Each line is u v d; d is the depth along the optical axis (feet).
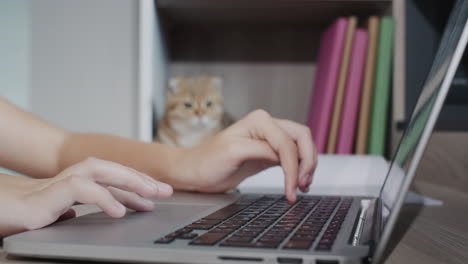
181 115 4.74
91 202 1.20
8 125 2.10
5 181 1.38
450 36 1.23
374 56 3.96
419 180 3.66
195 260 0.92
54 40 4.42
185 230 1.10
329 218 1.35
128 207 1.45
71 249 0.97
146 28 4.02
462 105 3.49
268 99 5.00
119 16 4.33
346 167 2.73
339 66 3.97
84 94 4.39
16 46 6.29
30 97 4.45
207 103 4.81
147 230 1.12
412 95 3.94
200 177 2.08
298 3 4.13
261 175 2.56
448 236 1.35
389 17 4.07
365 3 4.10
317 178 2.57
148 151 2.18
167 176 2.13
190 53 4.99
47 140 2.15
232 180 2.13
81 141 2.16
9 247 1.00
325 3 4.12
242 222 1.24
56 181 1.29
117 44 4.34
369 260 0.92
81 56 4.39
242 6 4.21
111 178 1.34
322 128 3.99
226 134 2.11
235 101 5.02
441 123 3.24
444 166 3.19
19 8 6.27
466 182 2.84
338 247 0.95
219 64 5.00
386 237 0.88
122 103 4.35
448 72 0.85
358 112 4.02
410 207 2.06
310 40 4.95
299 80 4.98
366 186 2.46
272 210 1.52
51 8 4.41
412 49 3.96
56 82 4.42
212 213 1.42
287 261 0.89
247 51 4.98
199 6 4.20
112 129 4.36
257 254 0.90
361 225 1.23
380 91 3.93
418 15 3.96
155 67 4.25
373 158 2.96
